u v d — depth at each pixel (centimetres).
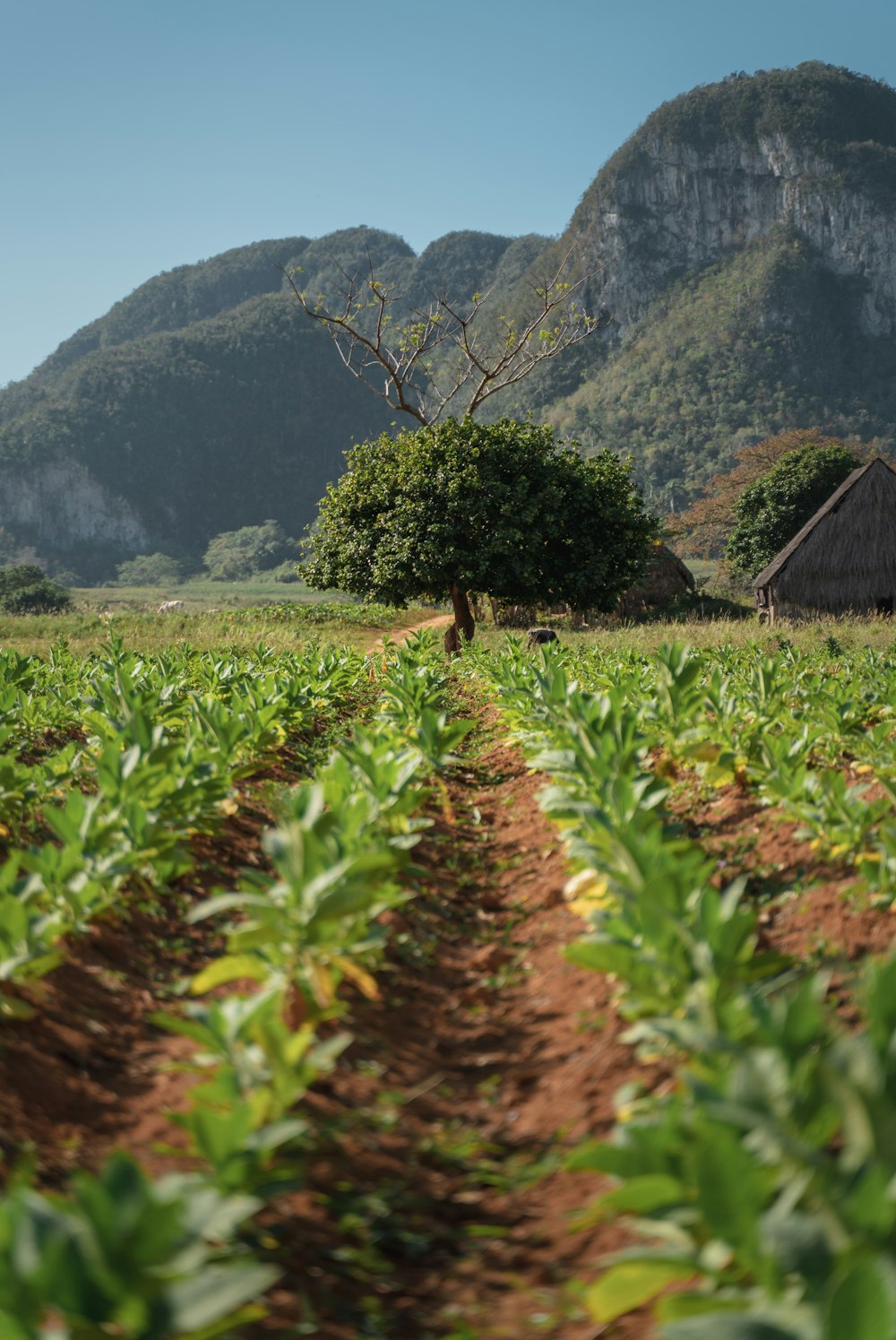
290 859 449
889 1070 234
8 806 720
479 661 1961
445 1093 443
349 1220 343
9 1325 216
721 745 808
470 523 3209
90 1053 455
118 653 1519
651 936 379
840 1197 227
